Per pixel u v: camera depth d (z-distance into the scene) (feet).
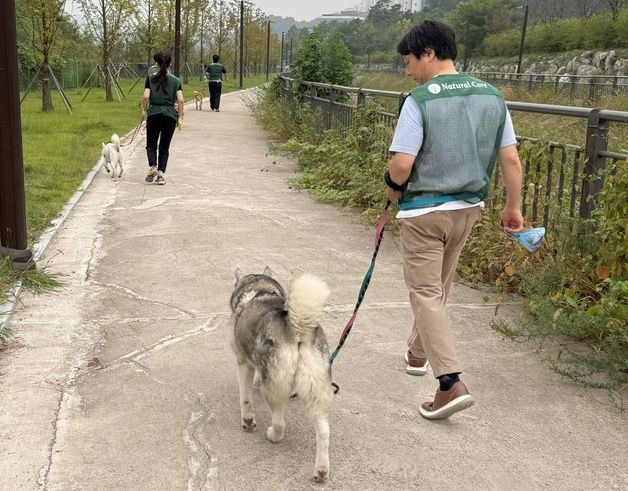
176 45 104.32
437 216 12.53
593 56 160.25
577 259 17.72
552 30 187.62
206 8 165.78
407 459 11.86
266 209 30.58
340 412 13.38
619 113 16.92
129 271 21.52
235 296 13.41
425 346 12.80
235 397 13.87
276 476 11.28
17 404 13.20
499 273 20.97
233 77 241.35
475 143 12.37
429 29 12.58
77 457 11.59
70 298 19.01
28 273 19.79
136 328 17.11
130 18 103.86
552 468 11.69
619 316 15.30
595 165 17.72
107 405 13.38
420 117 12.15
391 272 22.09
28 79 113.70
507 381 14.79
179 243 24.71
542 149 19.63
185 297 19.31
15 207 19.60
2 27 18.79
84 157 43.55
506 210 13.26
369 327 17.61
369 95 36.19
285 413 13.30
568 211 19.26
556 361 15.67
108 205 30.78
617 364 14.53
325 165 35.88
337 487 11.04
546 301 16.79
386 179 12.72
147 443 12.12
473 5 235.61
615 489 11.16
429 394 14.20
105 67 100.94
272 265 22.47
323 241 25.49
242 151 50.14
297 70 57.16
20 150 19.58
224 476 11.23
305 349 10.85
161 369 14.97
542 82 106.83
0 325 16.37
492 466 11.72
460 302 19.43
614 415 13.48
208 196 33.22
